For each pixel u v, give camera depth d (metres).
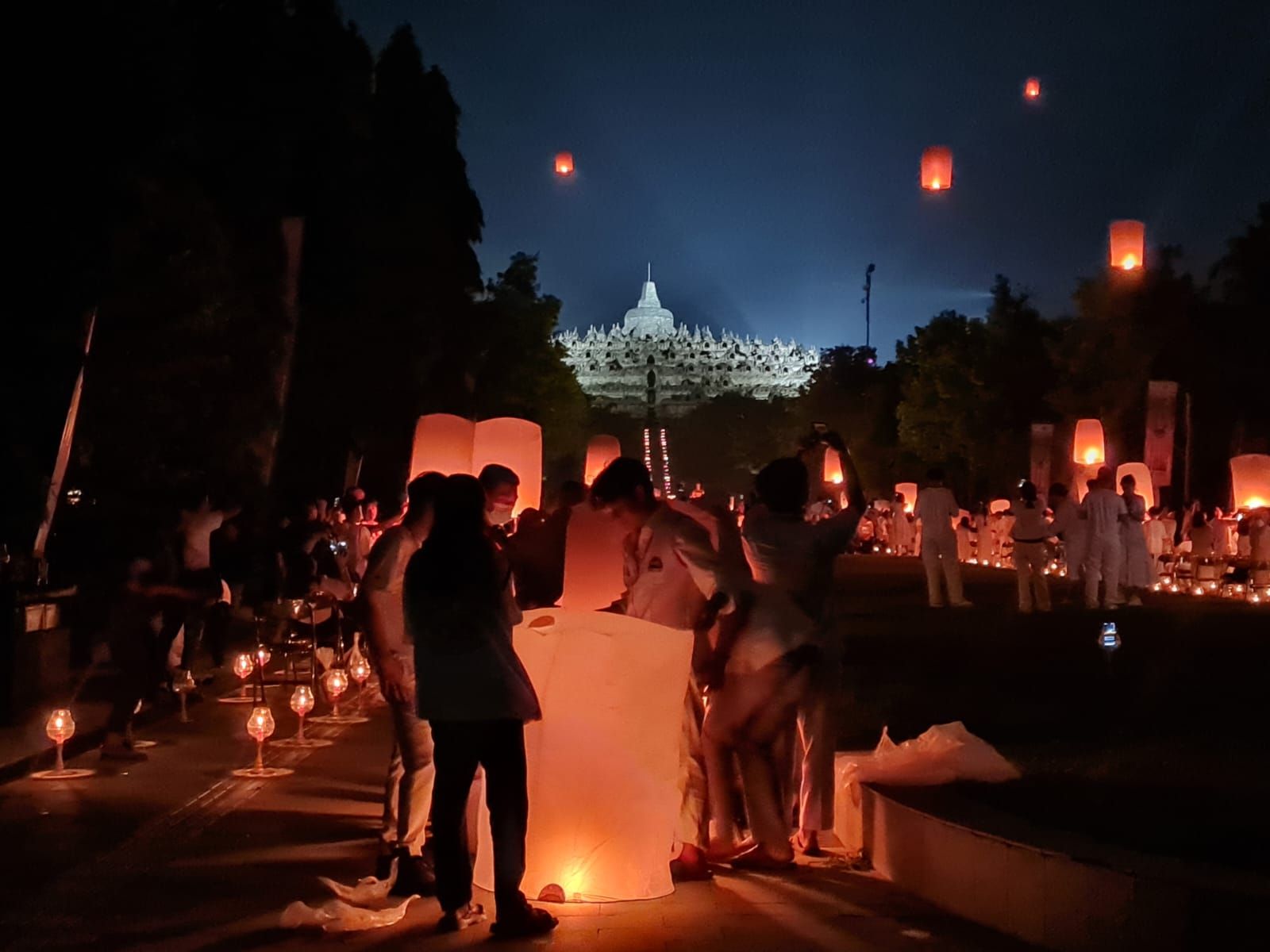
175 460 22.53
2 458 17.25
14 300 17.11
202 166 25.44
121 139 18.02
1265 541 26.56
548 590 8.93
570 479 10.12
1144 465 33.16
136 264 20.17
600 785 7.64
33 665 14.18
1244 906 5.97
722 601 7.90
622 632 7.70
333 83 30.22
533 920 6.99
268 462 25.62
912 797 8.13
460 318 41.00
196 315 21.14
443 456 11.23
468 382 42.50
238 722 14.12
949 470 70.00
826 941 6.90
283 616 15.61
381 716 14.59
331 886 7.49
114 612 12.03
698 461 136.00
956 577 23.48
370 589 7.80
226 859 8.53
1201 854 6.90
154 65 18.55
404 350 35.44
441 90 40.06
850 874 8.16
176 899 7.67
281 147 27.58
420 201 38.16
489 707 6.93
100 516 22.77
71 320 17.42
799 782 8.97
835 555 8.53
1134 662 14.87
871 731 11.09
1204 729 10.52
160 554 13.23
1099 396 49.41
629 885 7.62
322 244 31.17
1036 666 14.74
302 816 9.77
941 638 18.12
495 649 7.01
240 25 27.73
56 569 23.02
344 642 17.69
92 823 9.51
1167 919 6.14
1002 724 11.02
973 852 7.19
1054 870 6.64
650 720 7.77
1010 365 63.47
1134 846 7.04
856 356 94.44
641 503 8.10
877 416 83.69
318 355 31.66
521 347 68.56
